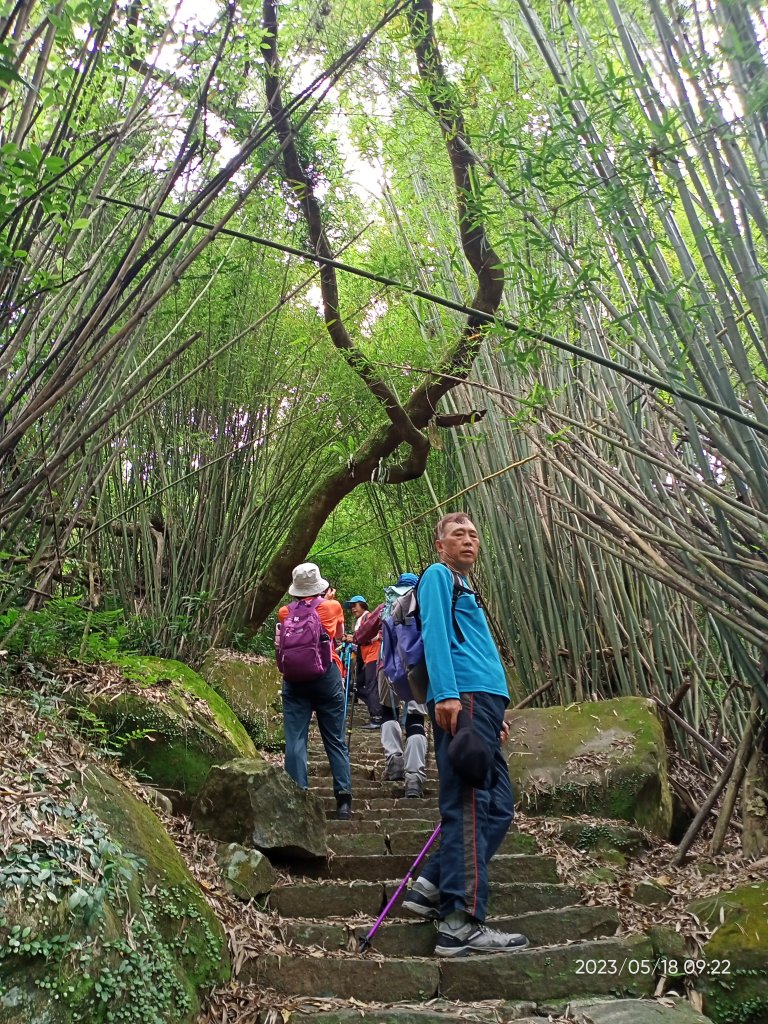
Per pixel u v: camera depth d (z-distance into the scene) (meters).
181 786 3.19
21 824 1.82
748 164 2.20
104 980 1.68
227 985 2.11
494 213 2.63
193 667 4.93
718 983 2.08
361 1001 2.15
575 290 2.37
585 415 4.10
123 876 1.94
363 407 6.27
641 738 3.57
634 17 2.22
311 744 5.36
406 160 4.56
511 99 2.92
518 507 4.66
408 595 2.67
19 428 2.16
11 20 1.79
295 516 6.57
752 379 2.25
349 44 3.61
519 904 2.68
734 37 1.81
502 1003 2.11
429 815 3.69
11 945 1.56
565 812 3.41
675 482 2.74
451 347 5.02
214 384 5.08
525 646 4.63
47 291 2.15
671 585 2.46
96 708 3.09
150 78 2.28
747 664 2.50
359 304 6.08
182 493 5.04
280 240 5.16
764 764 2.66
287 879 2.80
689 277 2.32
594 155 2.28
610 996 2.13
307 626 3.57
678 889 2.62
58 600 2.99
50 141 2.13
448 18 3.57
